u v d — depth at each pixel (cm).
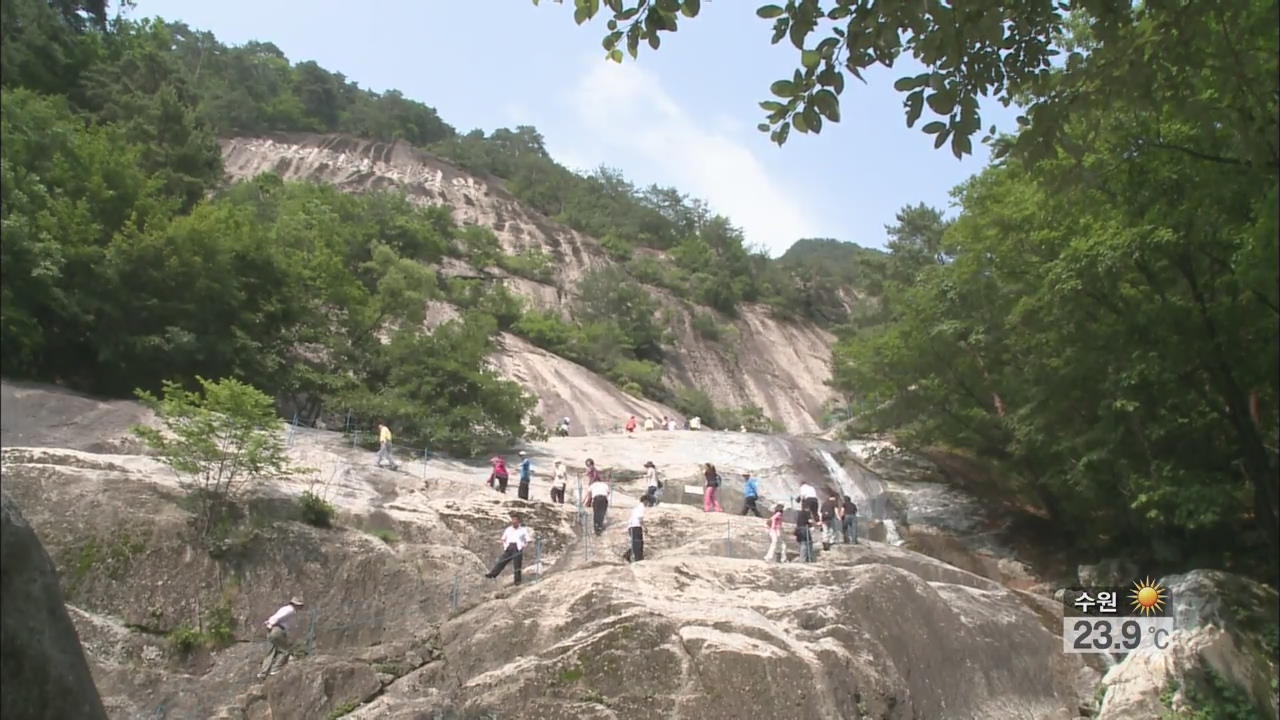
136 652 1473
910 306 3275
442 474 2572
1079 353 2261
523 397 3100
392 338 3180
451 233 7469
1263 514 2033
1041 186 1179
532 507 2242
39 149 2702
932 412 3278
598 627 1505
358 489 2206
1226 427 2272
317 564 1700
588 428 4731
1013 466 3128
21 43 3353
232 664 1500
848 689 1541
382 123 11988
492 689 1391
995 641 1931
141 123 3678
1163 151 1619
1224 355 2030
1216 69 1184
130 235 2617
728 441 3609
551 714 1352
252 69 11188
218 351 2666
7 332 2286
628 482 2973
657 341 7369
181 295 2656
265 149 9694
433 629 1631
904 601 1830
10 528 507
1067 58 1020
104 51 3950
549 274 8006
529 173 11794
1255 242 1488
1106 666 2019
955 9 878
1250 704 1570
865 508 3275
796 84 916
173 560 1612
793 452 3509
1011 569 2858
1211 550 2486
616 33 920
